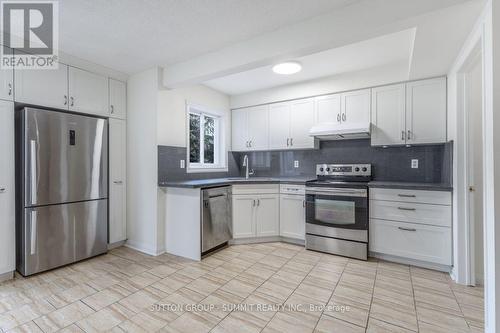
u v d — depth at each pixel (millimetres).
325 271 2535
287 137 3775
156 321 1748
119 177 3234
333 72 3242
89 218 2867
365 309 1880
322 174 3670
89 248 2867
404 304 1942
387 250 2746
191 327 1687
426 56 2246
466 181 2244
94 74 2980
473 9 1575
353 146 3564
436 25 1751
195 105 3631
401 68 2920
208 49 2600
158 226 3041
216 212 3094
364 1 1823
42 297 2053
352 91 3262
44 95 2561
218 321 1748
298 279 2365
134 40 2412
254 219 3396
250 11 1959
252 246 3301
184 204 2959
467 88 2258
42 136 2479
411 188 2605
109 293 2117
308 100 3596
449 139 2631
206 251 2973
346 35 1903
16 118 2475
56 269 2596
